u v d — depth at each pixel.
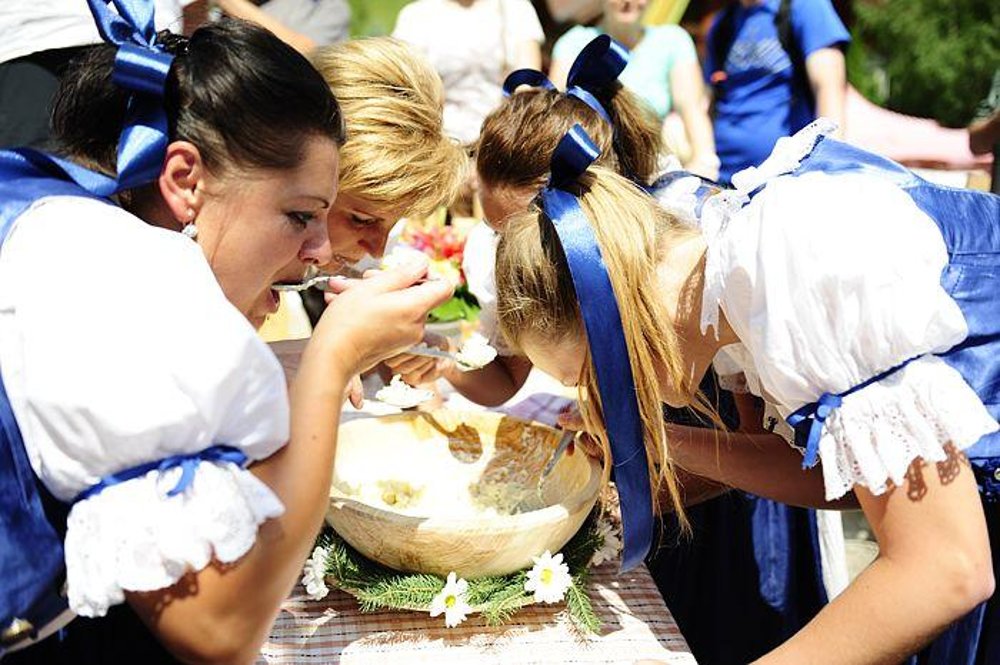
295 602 1.58
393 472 1.79
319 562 1.54
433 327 2.53
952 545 1.25
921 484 1.27
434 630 1.52
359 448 1.78
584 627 1.52
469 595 1.49
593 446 1.70
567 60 4.10
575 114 1.82
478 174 1.88
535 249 1.40
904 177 1.59
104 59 1.15
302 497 1.09
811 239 1.26
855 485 1.33
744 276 1.30
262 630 1.07
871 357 1.26
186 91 1.08
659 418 1.42
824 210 1.28
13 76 1.95
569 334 1.41
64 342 0.96
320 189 1.15
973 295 1.49
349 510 1.49
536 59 4.11
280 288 1.34
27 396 0.97
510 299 1.42
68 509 1.04
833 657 1.28
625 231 1.37
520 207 1.82
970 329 1.47
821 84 3.61
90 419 0.95
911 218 1.32
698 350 1.46
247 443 1.03
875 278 1.24
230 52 1.09
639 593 1.63
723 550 2.14
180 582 1.00
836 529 2.23
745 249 1.30
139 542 0.96
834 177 1.38
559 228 1.35
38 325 0.98
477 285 2.14
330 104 1.14
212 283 1.04
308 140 1.11
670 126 3.97
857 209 1.29
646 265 1.36
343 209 1.64
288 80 1.10
